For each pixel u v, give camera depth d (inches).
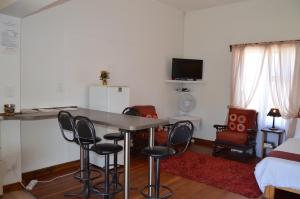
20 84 125.9
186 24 245.6
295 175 113.5
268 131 184.1
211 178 145.8
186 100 238.5
